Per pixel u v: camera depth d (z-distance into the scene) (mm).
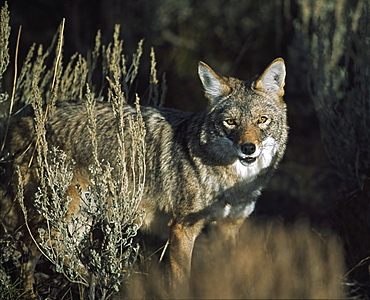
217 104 9492
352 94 12156
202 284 9156
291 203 14195
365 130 11742
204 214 9625
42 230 7895
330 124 12758
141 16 19703
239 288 8891
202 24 19922
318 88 12938
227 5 19672
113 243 7906
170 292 9297
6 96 9312
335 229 10891
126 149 9711
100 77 16922
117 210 7828
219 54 19641
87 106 7977
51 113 9477
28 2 19922
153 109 10242
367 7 11742
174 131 9797
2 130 9977
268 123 9383
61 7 19969
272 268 9188
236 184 9516
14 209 9711
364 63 11719
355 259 10336
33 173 9578
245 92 9445
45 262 10102
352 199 10508
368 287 9750
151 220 10133
